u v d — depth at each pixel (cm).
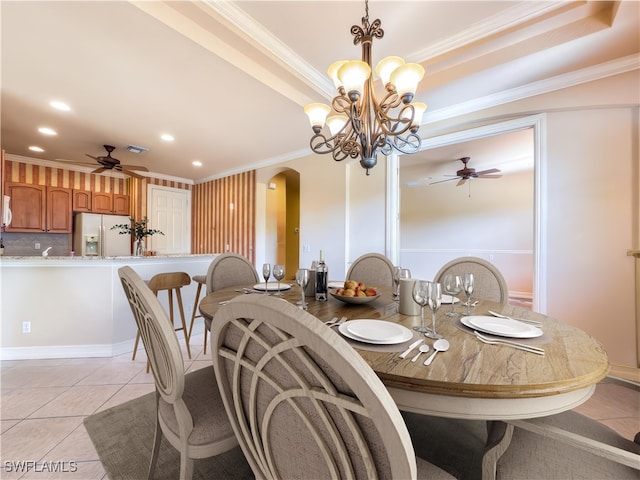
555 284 241
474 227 581
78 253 486
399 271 163
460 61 226
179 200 589
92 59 203
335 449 53
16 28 172
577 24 187
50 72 218
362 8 179
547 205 244
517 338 100
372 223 358
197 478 127
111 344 273
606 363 82
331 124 214
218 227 552
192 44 188
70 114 291
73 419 169
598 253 228
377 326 109
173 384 92
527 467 79
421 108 183
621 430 161
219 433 94
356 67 144
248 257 495
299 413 54
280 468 64
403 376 73
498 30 195
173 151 415
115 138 360
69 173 499
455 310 144
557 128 241
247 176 502
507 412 71
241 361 61
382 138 182
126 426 162
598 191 228
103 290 273
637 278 217
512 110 254
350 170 379
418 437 150
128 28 173
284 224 595
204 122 313
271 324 51
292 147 399
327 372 49
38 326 262
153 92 248
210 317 128
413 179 575
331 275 387
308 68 241
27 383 214
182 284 267
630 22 173
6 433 156
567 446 87
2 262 254
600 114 228
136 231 435
